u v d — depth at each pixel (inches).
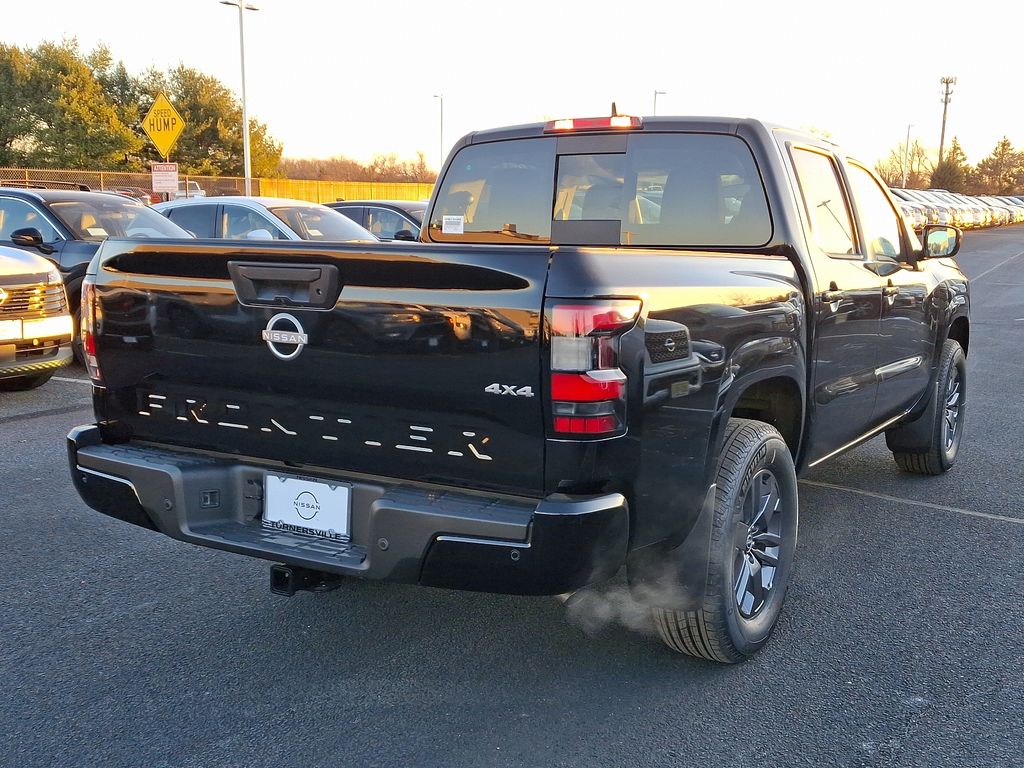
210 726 119.0
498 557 105.7
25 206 370.0
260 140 2246.6
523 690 128.7
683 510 119.0
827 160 176.6
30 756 112.0
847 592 163.2
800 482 230.8
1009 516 205.0
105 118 2006.6
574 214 173.5
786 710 123.9
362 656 138.5
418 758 112.3
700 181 160.7
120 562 173.6
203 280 122.7
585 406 102.2
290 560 119.0
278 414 121.3
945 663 137.1
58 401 308.5
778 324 137.9
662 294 111.3
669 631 132.6
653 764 111.3
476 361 105.7
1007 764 111.6
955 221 1505.9
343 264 111.4
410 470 114.4
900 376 197.8
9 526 190.9
